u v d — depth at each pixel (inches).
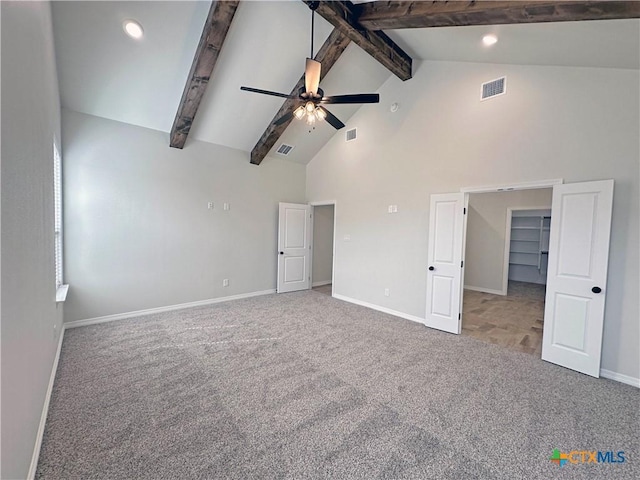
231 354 125.0
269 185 235.0
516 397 96.5
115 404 89.3
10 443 46.5
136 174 171.0
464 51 140.6
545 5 84.4
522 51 121.6
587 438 78.3
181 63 138.9
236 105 174.7
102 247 160.7
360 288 208.7
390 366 116.8
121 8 111.7
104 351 125.6
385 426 81.7
